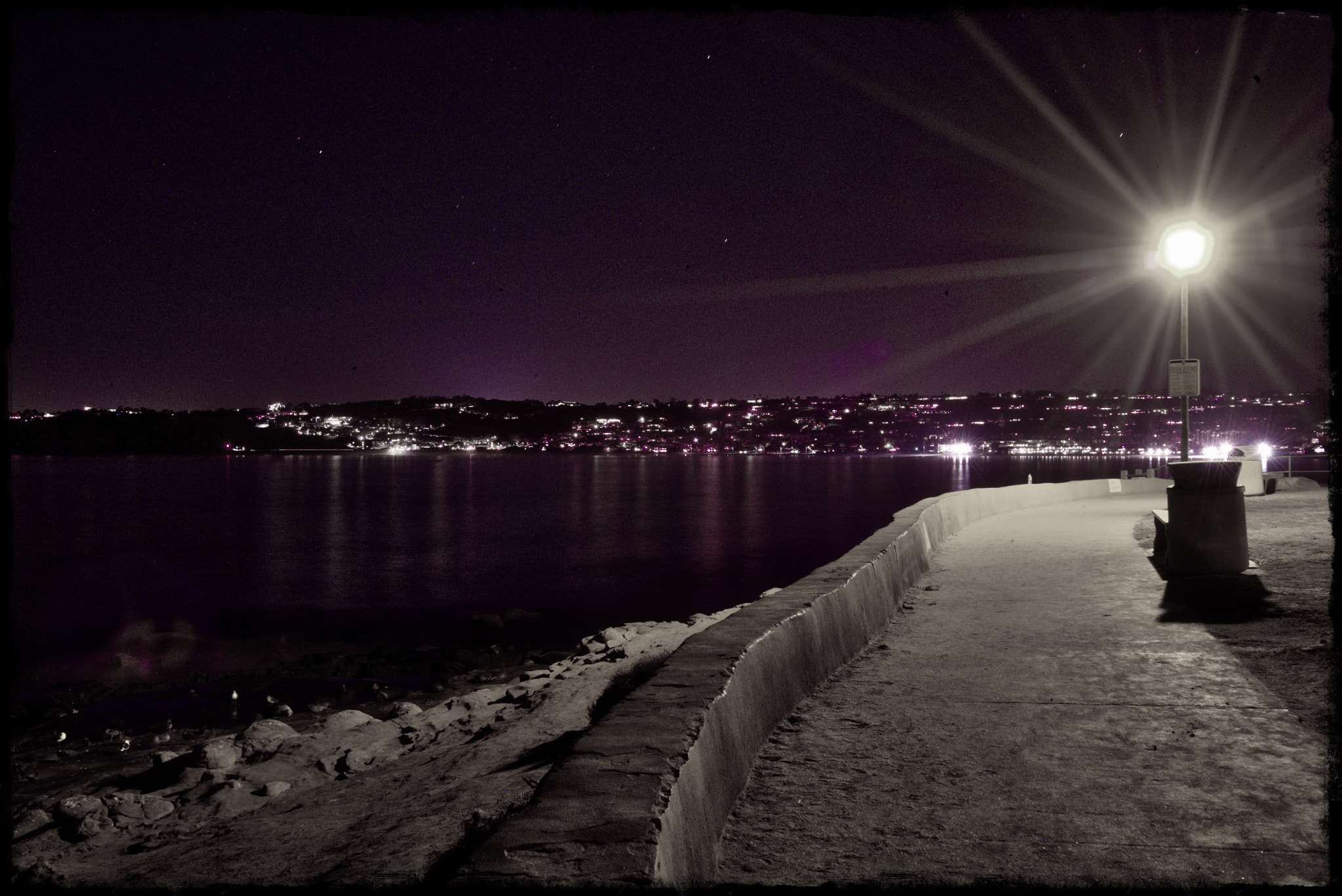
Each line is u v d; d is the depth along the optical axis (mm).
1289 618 8148
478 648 28531
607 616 35250
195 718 18344
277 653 28422
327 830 6453
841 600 7289
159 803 9000
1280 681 6230
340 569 51719
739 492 135375
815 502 109875
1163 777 4508
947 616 9305
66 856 7527
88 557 58688
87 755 14844
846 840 3723
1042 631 8352
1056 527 19156
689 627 16797
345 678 22375
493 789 6227
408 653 25797
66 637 31781
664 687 4031
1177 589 10156
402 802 6910
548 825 2512
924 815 4008
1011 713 5672
